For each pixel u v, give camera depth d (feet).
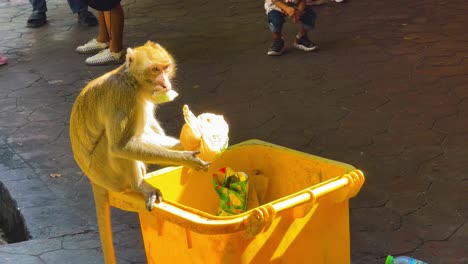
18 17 35.83
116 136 10.08
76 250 14.70
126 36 31.73
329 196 9.80
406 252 14.11
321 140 19.95
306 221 9.67
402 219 15.38
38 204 16.96
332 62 26.43
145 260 14.25
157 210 9.64
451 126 20.16
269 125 21.27
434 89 23.11
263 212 8.84
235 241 9.06
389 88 23.45
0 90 25.80
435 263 13.66
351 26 30.71
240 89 24.41
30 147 20.68
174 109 23.08
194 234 9.36
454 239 14.48
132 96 10.09
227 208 10.84
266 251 9.37
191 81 25.52
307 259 9.92
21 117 23.11
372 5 33.65
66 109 23.70
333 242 10.17
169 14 34.76
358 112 21.67
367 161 18.39
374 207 15.94
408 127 20.29
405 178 17.26
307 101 22.88
